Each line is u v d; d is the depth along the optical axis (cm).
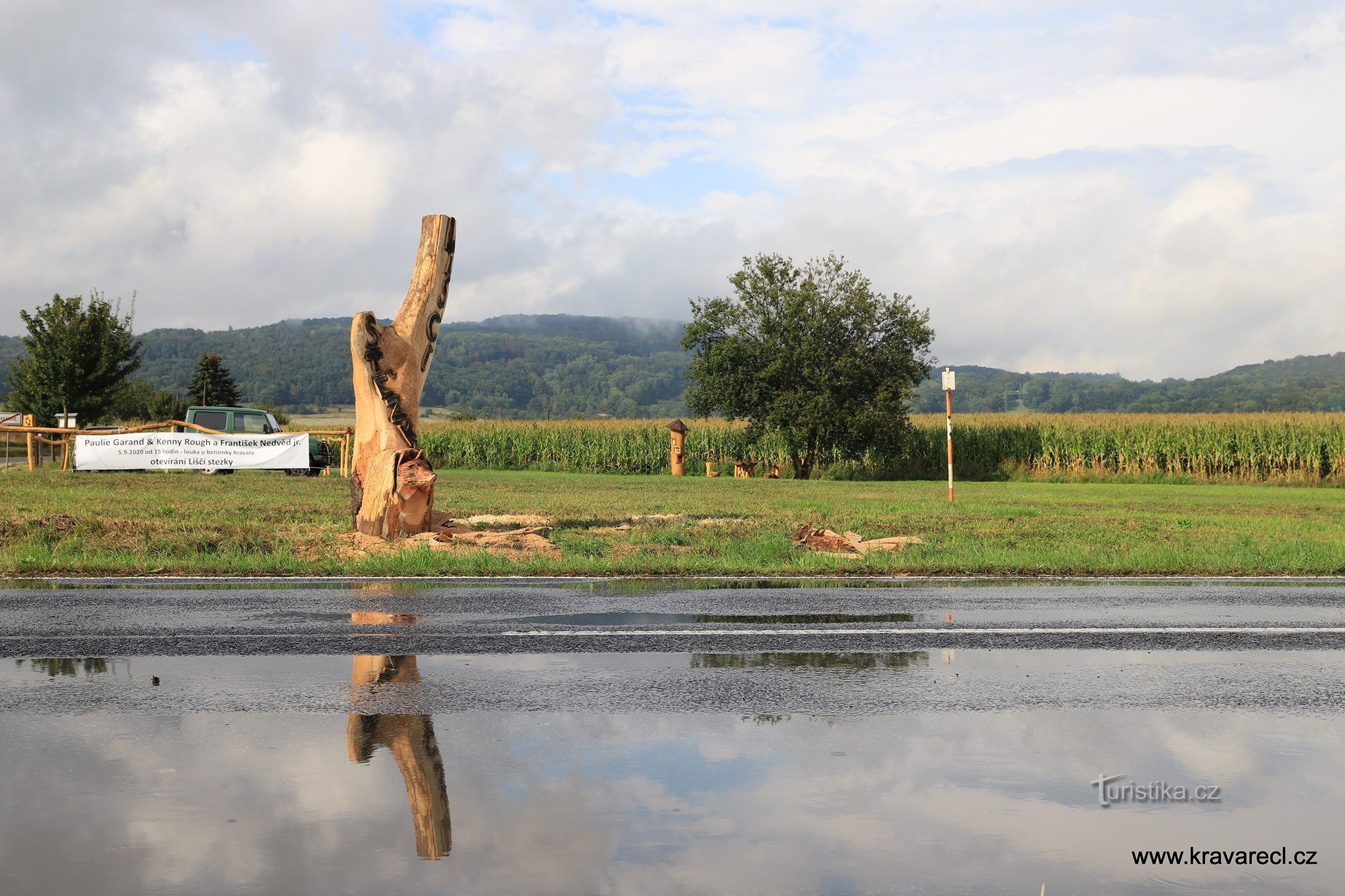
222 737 431
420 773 382
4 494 1811
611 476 3634
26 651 620
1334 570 1066
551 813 341
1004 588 929
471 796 357
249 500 1778
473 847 312
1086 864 304
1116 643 657
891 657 608
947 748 415
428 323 1292
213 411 2945
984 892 285
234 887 285
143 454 2445
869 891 285
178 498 1777
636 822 333
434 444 4369
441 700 499
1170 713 475
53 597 862
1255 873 298
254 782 371
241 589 915
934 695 510
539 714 471
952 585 955
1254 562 1101
